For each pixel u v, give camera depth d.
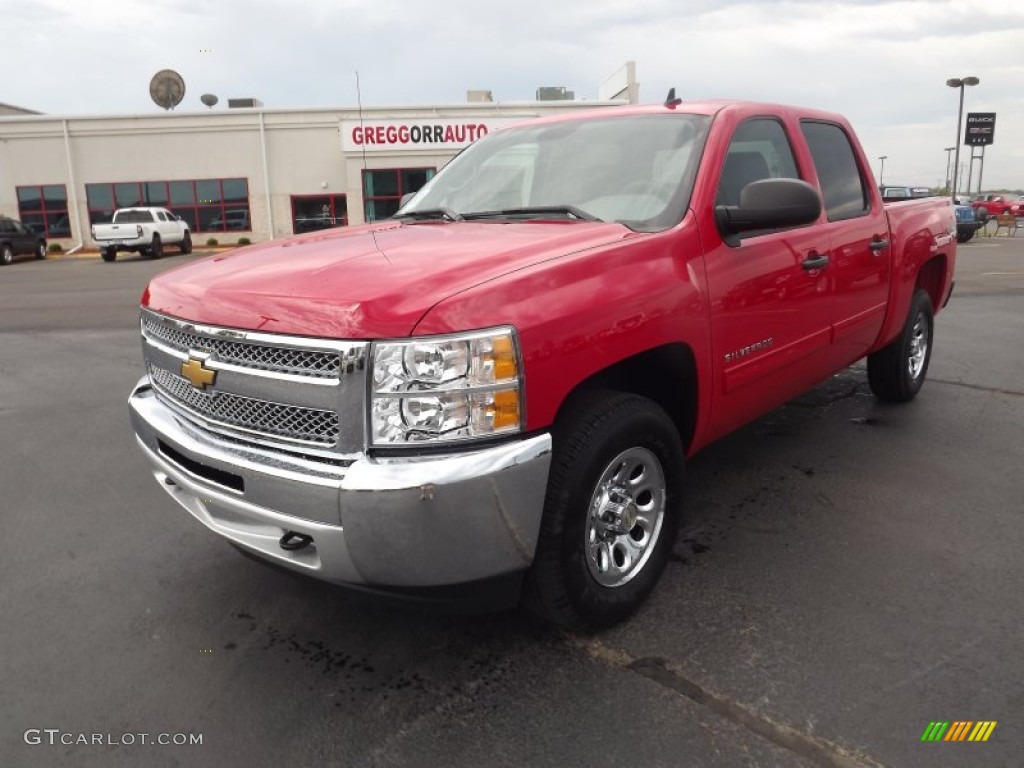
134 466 4.84
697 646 2.78
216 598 3.22
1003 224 31.39
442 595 2.37
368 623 3.01
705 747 2.29
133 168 31.78
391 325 2.22
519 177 3.75
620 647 2.79
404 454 2.25
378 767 2.26
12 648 2.89
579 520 2.61
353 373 2.23
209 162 31.73
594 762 2.25
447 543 2.24
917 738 2.30
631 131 3.63
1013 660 2.66
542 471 2.38
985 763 2.20
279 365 2.39
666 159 3.37
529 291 2.42
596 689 2.56
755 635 2.84
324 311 2.29
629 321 2.68
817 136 4.30
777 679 2.59
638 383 3.14
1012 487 4.14
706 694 2.52
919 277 5.60
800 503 3.99
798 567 3.33
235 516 2.62
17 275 20.89
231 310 2.51
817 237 3.84
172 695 2.61
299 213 32.16
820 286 3.88
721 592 3.13
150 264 24.84
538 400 2.38
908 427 5.18
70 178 31.62
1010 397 5.90
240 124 31.34
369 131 30.23
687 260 3.00
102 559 3.59
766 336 3.49
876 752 2.25
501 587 2.47
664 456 2.98
